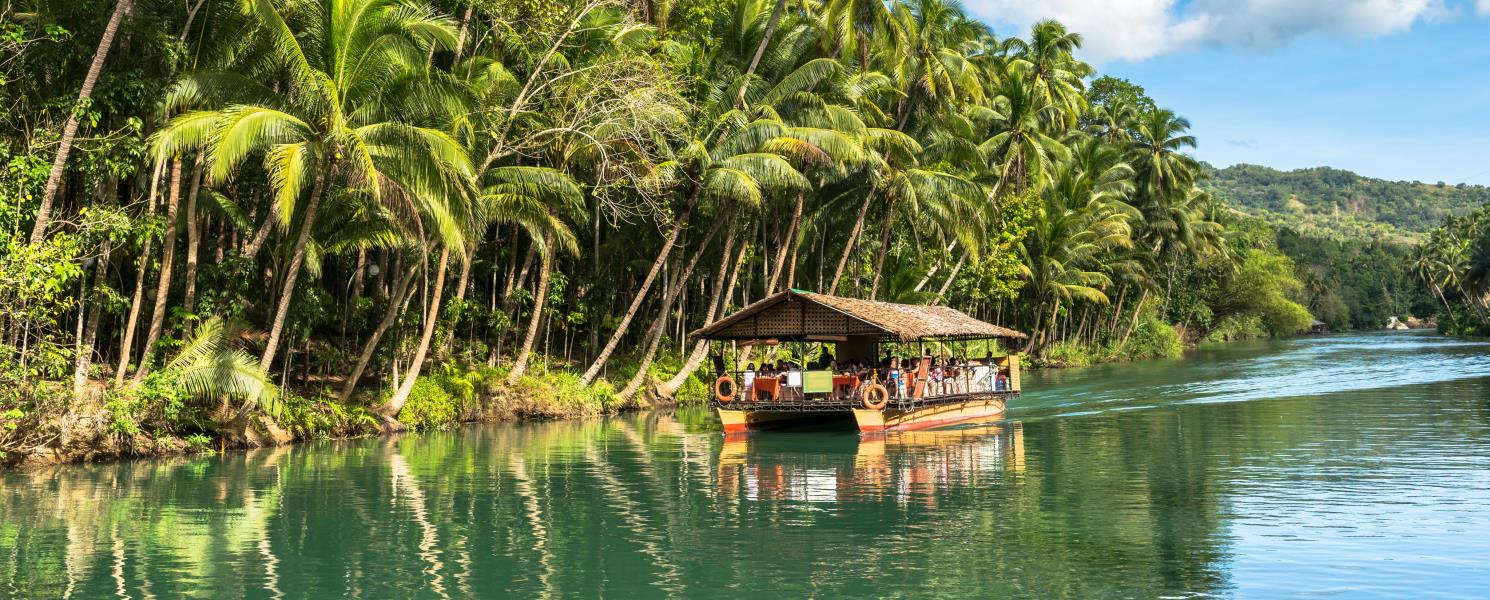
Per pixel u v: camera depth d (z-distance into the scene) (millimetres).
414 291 29609
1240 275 95438
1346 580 11344
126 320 24703
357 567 12250
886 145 36188
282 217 18188
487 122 25656
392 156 20312
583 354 40156
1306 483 17797
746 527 14438
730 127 30594
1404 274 146250
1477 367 52469
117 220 18844
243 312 24672
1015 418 31141
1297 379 45906
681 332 39469
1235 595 10844
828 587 11359
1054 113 57125
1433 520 14445
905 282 43812
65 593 11148
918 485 17984
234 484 17984
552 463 20938
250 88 20062
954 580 11555
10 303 18125
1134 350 74062
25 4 19203
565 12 26812
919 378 27312
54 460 19891
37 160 17734
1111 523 14508
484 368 30953
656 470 19984
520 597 11039
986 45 57906
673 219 32281
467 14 26391
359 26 20203
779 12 31094
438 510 15719
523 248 36625
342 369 29719
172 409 20625
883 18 33250
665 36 31953
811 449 23359
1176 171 71625
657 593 11203
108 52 19953
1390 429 26062
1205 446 23266
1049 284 58594
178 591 11242
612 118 26188
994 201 48719
